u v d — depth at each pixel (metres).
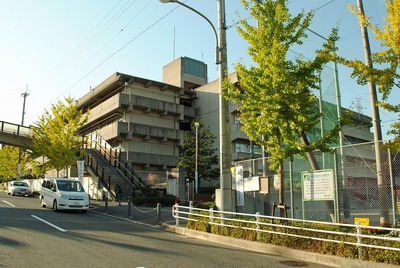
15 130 37.94
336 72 16.27
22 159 54.34
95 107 43.66
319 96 16.12
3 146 54.66
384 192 11.16
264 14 11.55
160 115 42.47
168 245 10.42
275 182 14.53
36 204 23.70
